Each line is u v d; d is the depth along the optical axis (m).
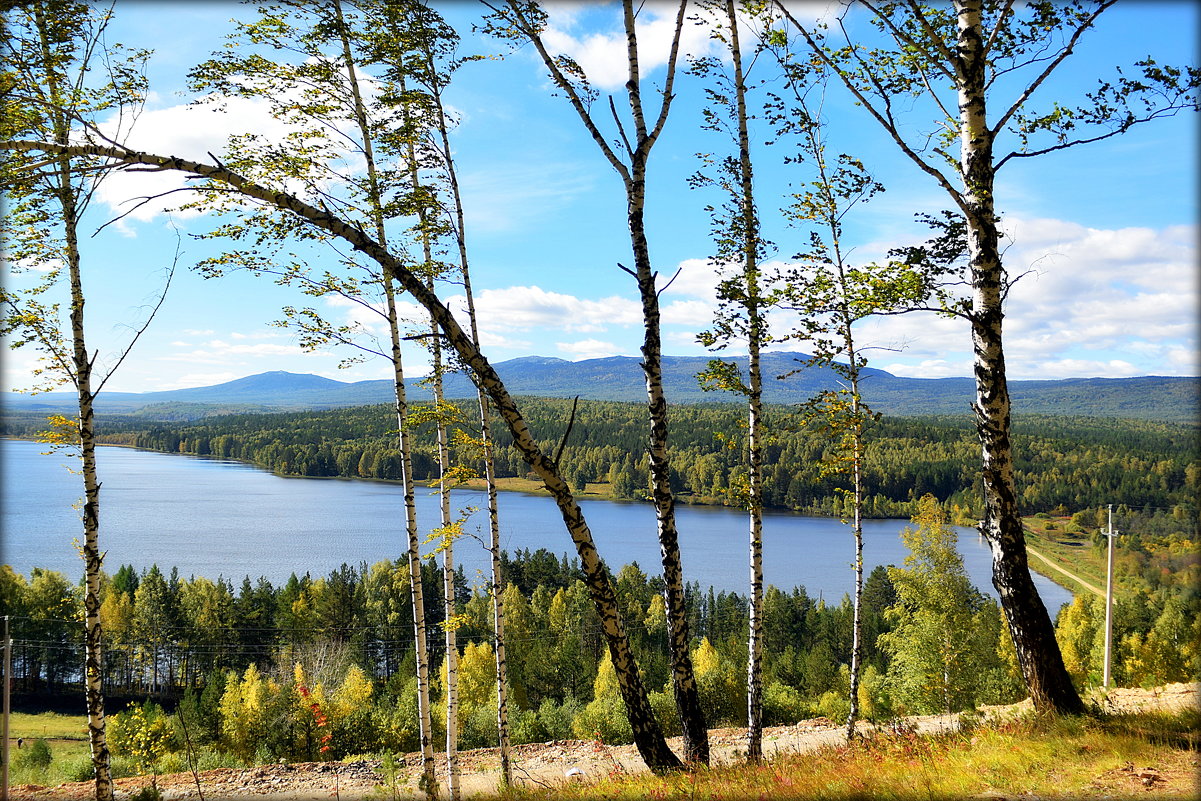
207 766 22.70
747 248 12.51
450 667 14.48
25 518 126.50
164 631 61.12
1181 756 6.68
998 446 8.89
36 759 24.09
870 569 96.94
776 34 11.90
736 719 47.09
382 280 11.91
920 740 8.90
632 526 132.38
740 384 12.41
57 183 10.22
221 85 9.86
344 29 10.70
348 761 21.23
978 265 8.99
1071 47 8.83
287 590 68.38
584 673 56.38
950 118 10.05
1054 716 8.30
